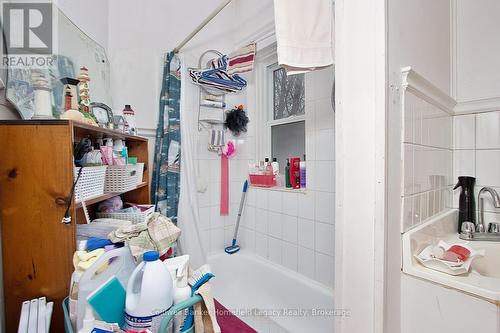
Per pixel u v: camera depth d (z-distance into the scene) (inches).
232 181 91.0
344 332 31.4
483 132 47.1
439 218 41.8
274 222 79.7
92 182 34.5
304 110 78.1
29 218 27.5
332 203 63.7
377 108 28.4
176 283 28.2
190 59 79.1
